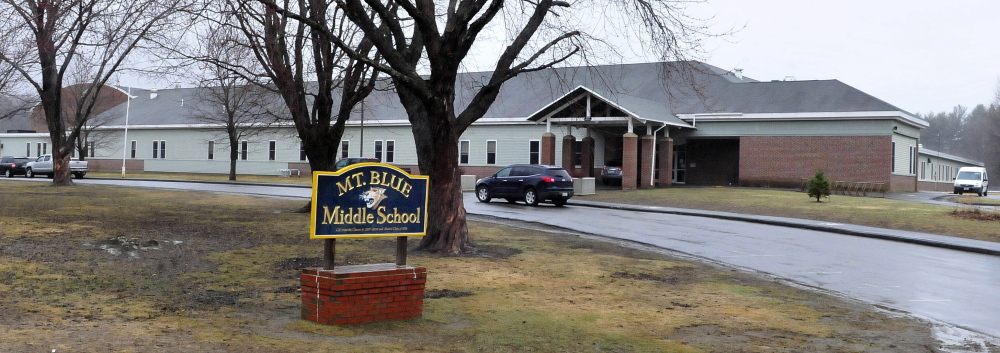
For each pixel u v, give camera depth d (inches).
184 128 2751.0
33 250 515.2
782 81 1950.1
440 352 294.0
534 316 374.0
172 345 278.1
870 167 1707.7
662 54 647.1
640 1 628.7
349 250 603.5
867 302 456.8
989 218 1023.6
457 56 591.2
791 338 345.1
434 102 597.6
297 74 879.1
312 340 300.0
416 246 635.5
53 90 1472.7
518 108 2118.6
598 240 770.8
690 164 2054.6
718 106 1887.3
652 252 685.3
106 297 373.7
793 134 1788.9
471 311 380.8
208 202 1117.7
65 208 896.9
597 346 315.0
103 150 2977.4
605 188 1754.4
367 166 340.5
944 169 2741.1
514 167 1317.7
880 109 1705.2
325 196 330.3
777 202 1305.4
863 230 923.4
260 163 2618.1
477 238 729.0
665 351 310.5
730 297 453.7
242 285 428.5
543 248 668.1
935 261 676.7
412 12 569.3
